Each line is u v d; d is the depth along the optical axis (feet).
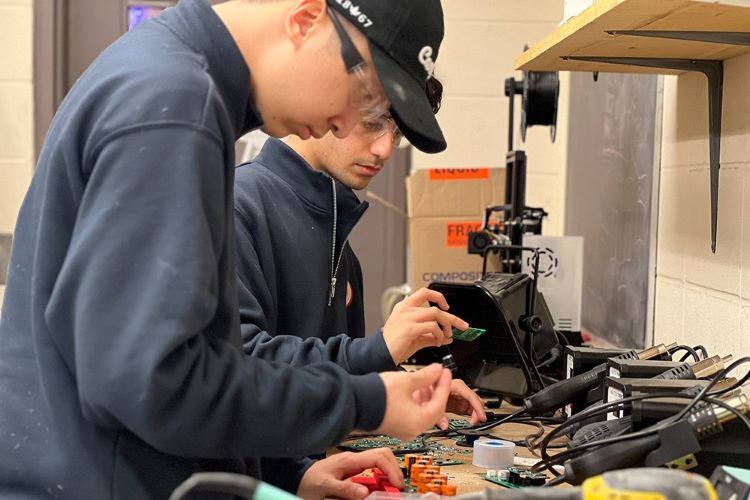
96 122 3.18
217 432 3.11
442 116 10.53
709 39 4.98
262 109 3.60
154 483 3.44
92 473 3.37
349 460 4.72
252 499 2.42
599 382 5.08
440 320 5.00
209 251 3.07
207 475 2.45
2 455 3.43
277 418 3.18
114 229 2.99
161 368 2.91
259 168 5.70
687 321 6.41
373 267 11.30
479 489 4.45
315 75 3.43
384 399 3.39
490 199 9.31
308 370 3.37
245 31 3.51
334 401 3.31
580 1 5.75
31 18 10.14
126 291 2.97
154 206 3.02
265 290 5.24
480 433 5.57
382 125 5.23
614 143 8.39
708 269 6.01
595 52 5.84
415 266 9.30
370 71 3.45
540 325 6.16
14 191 10.20
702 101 6.18
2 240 10.15
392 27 3.43
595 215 9.14
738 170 5.53
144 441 3.33
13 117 10.18
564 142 10.62
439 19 3.64
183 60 3.28
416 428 3.47
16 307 3.53
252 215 5.38
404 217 11.18
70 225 3.29
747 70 5.43
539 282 7.56
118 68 3.28
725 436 3.74
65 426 3.36
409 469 4.78
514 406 6.59
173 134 3.08
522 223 7.32
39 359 3.36
